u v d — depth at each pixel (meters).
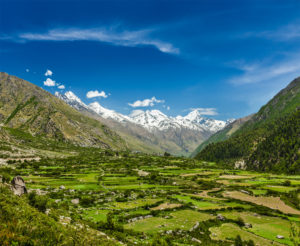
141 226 60.09
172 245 46.41
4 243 17.70
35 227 22.34
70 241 23.95
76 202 85.31
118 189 119.06
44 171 167.38
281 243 54.41
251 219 75.56
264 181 160.12
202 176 178.75
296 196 110.44
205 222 66.44
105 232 45.38
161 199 98.31
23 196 38.06
